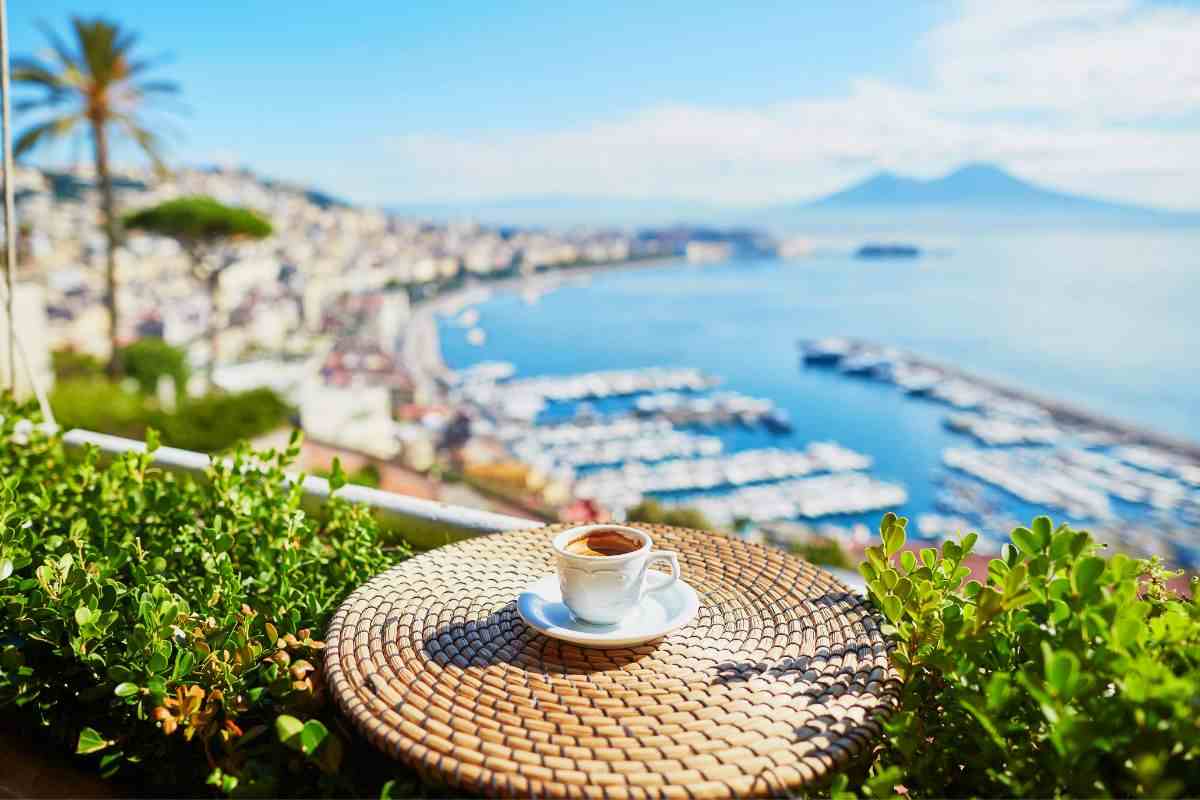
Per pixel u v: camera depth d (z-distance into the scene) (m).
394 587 1.14
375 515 1.74
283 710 0.98
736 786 0.70
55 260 58.12
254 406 13.41
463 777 0.73
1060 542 0.87
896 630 0.94
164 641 1.01
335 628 1.02
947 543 1.04
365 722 0.81
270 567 1.36
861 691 0.85
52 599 1.10
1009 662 0.87
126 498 1.59
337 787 0.95
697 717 0.81
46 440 1.90
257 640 1.08
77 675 1.15
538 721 0.80
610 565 0.94
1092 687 0.69
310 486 1.77
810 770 0.73
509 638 0.99
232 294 59.16
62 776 1.19
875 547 1.01
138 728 1.10
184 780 1.11
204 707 0.97
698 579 1.19
